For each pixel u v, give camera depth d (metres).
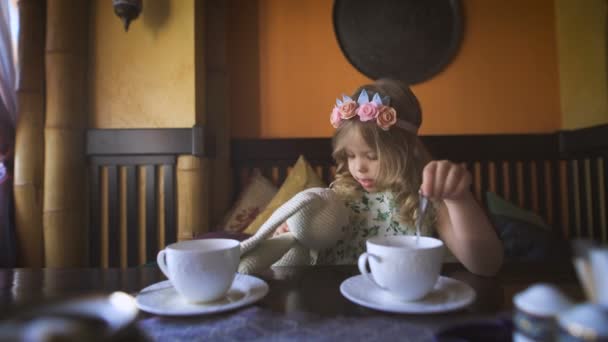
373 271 0.49
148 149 1.46
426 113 1.86
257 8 1.86
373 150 0.82
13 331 0.22
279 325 0.43
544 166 1.80
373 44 1.85
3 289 0.58
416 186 0.84
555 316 0.27
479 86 1.86
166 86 1.49
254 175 1.74
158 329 0.42
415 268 0.46
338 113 0.86
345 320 0.44
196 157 1.48
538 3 1.87
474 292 0.50
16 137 1.39
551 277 0.60
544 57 1.87
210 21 1.75
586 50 1.71
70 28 1.41
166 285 0.57
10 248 1.35
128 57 1.49
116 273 0.68
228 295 0.52
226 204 1.75
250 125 1.86
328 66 1.85
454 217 0.68
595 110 1.67
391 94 0.86
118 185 1.48
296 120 1.86
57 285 0.61
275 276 0.63
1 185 1.35
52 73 1.39
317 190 0.78
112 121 1.49
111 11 1.49
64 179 1.40
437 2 1.85
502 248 0.68
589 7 1.68
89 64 1.49
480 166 1.79
